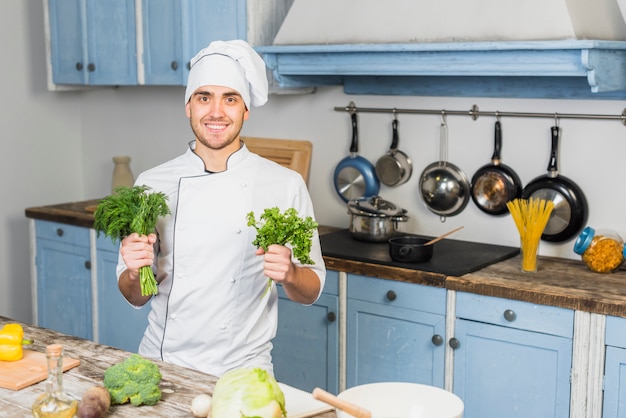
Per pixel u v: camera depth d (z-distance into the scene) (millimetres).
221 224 2191
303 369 3230
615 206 2973
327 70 3133
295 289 2123
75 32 4027
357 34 3068
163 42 3686
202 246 2186
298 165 3730
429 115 3361
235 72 2189
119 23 3834
